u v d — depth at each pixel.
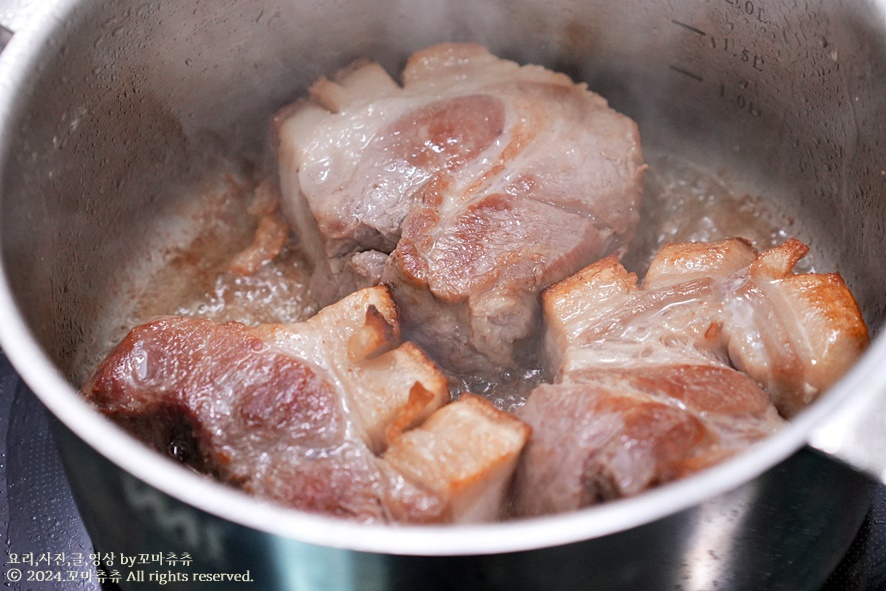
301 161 0.33
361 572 0.23
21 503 0.31
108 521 0.26
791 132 0.35
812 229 0.36
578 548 0.23
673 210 0.38
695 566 0.25
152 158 0.36
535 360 0.32
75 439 0.24
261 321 0.35
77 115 0.31
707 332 0.29
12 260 0.28
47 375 0.24
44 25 0.29
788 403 0.28
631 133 0.34
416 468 0.26
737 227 0.37
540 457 0.27
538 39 0.37
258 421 0.27
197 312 0.36
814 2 0.31
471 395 0.28
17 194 0.29
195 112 0.36
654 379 0.27
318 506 0.26
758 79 0.35
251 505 0.22
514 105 0.34
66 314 0.33
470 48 0.36
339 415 0.27
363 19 0.36
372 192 0.32
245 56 0.36
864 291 0.33
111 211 0.35
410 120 0.33
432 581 0.23
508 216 0.31
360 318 0.29
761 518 0.24
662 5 0.35
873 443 0.22
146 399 0.28
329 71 0.38
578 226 0.32
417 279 0.30
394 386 0.28
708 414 0.27
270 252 0.36
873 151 0.31
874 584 0.29
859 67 0.31
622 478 0.25
